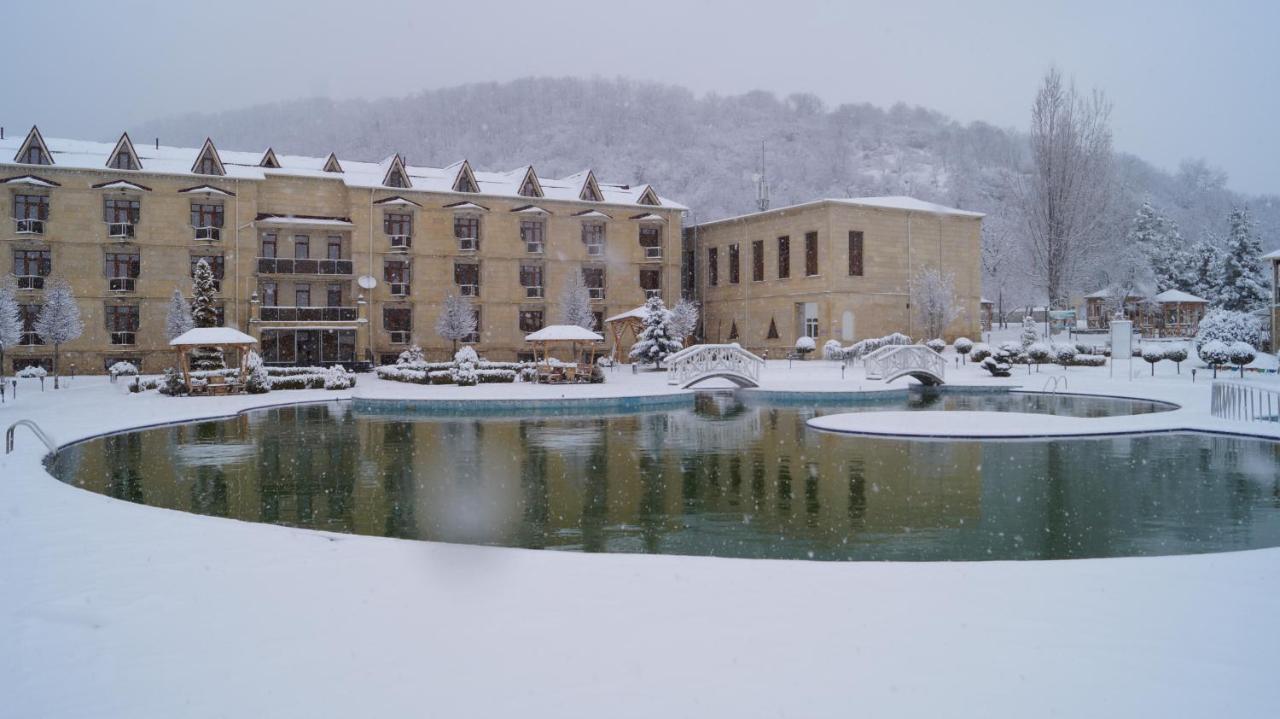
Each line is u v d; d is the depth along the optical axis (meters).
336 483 18.30
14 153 51.62
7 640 6.73
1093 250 67.00
